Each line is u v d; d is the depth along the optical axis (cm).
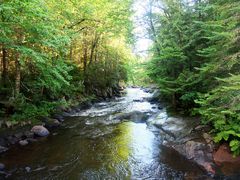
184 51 1415
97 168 962
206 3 1352
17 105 1339
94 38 2777
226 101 943
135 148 1180
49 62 1362
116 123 1628
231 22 895
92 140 1291
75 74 2522
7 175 879
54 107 1717
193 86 1370
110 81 3325
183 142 1123
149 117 1702
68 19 1967
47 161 1015
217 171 886
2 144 1128
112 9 2158
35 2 1075
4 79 1429
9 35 1165
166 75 1590
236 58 871
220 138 945
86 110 2078
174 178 877
